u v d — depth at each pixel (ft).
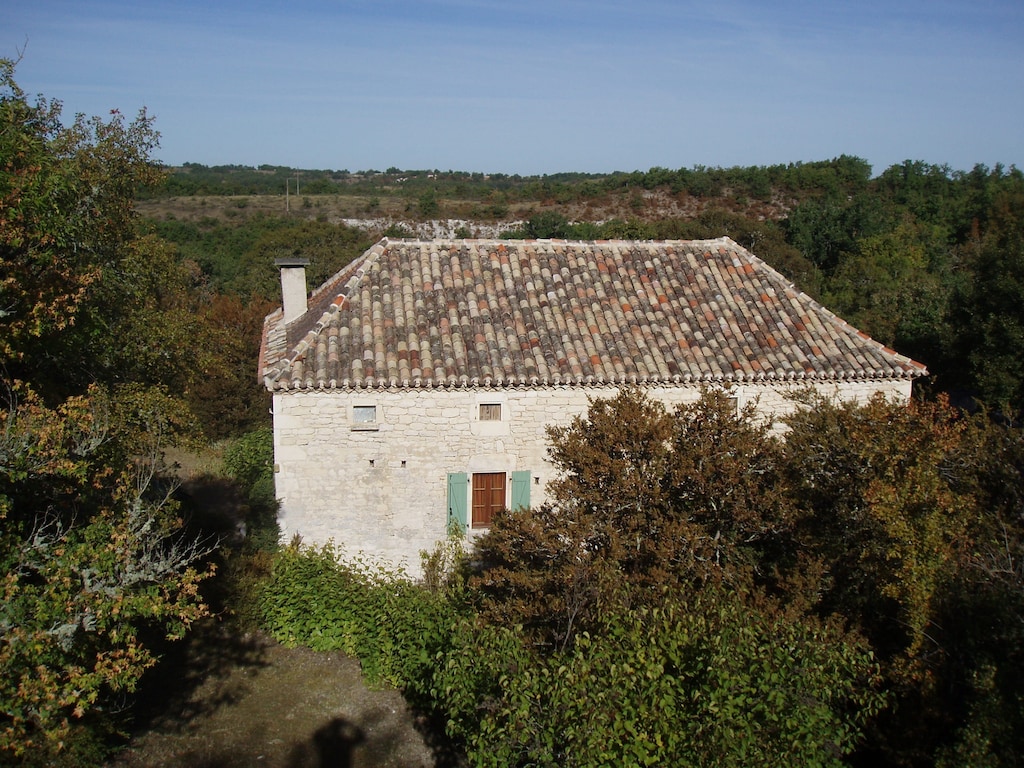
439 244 52.21
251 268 143.13
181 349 54.54
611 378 44.45
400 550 45.21
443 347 44.65
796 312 51.42
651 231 155.12
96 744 30.63
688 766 21.13
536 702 23.27
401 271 49.85
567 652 27.45
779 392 46.88
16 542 25.35
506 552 36.09
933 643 29.50
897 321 94.84
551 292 49.65
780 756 21.15
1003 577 28.96
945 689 28.48
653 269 53.21
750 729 21.02
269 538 48.03
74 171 44.21
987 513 32.30
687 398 46.75
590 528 33.40
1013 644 26.45
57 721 25.80
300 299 54.85
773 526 34.88
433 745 35.09
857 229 161.99
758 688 21.95
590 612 30.17
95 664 25.18
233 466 74.43
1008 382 67.15
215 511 63.00
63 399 37.99
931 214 196.54
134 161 52.70
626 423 35.14
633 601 29.63
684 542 33.24
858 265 136.67
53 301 33.24
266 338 54.03
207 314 76.54
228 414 86.07
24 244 34.32
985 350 70.79
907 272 129.80
